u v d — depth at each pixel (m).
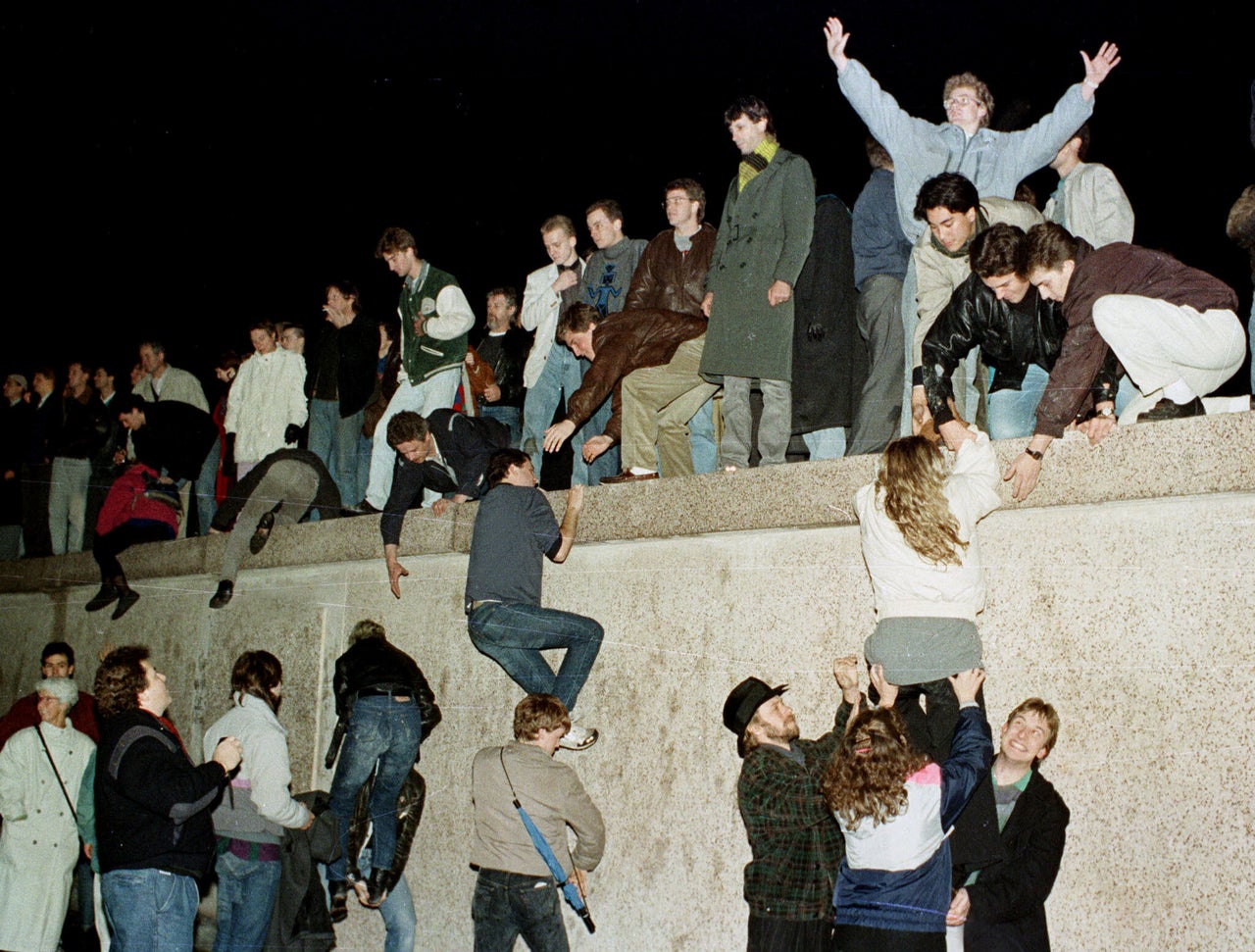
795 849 5.07
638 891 6.23
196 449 9.71
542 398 7.77
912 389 5.82
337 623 8.03
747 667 6.07
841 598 5.82
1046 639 5.27
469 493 7.24
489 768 6.02
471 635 6.48
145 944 5.43
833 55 6.30
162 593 9.31
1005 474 5.33
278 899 6.30
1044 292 5.23
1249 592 4.86
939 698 5.04
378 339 8.98
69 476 10.42
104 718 5.69
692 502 6.30
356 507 8.83
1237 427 4.86
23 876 7.18
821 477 5.88
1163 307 4.97
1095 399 5.25
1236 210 5.45
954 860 4.76
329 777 7.92
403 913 6.82
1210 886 4.78
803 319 6.49
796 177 6.44
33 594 10.45
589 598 6.71
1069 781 5.13
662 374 6.81
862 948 4.44
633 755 6.38
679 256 7.11
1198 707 4.91
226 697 8.70
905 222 6.18
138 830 5.48
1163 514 5.08
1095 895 5.01
